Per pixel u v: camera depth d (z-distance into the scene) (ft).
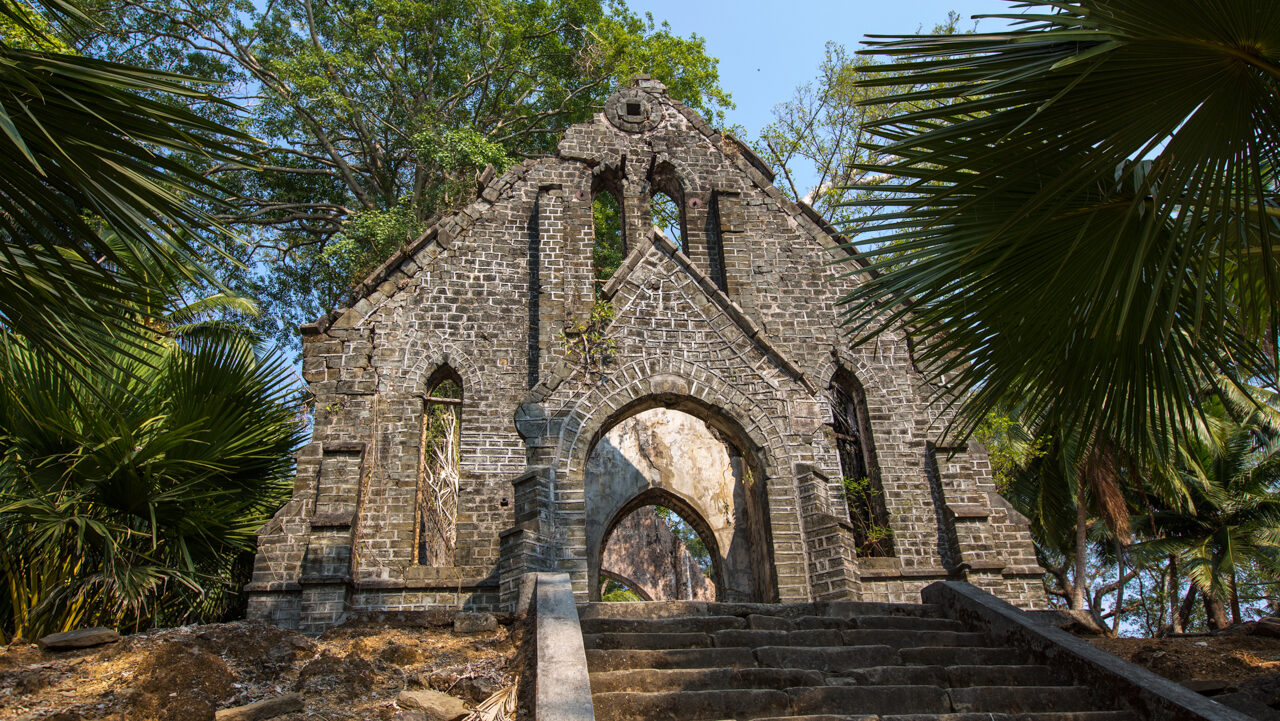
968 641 35.81
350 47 98.22
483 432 58.70
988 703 29.32
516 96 106.42
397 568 53.42
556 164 67.51
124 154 25.67
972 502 58.44
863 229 31.12
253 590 50.60
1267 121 25.09
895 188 29.12
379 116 98.89
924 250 30.71
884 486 59.36
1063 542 89.56
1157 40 23.73
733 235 66.28
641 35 103.65
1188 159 25.14
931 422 61.31
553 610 31.71
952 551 57.52
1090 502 85.92
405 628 39.52
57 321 27.27
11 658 32.68
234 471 55.47
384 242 82.89
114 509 49.70
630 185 68.18
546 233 64.49
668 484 68.13
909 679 31.27
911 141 27.73
